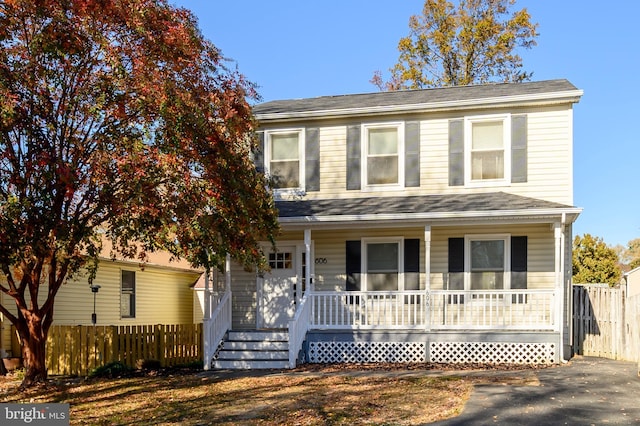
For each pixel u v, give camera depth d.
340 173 18.22
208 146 11.80
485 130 17.33
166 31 11.55
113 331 15.80
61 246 11.05
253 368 15.44
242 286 18.11
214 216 11.87
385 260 17.39
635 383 11.59
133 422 9.62
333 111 18.06
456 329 15.66
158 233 11.54
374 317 17.12
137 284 23.91
